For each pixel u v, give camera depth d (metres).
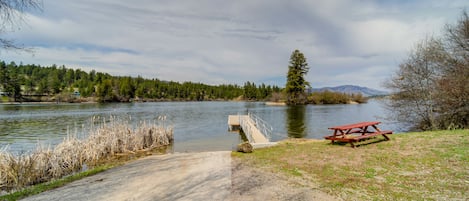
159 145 13.10
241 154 8.25
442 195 3.99
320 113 32.91
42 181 7.39
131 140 11.74
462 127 10.92
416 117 12.80
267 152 8.12
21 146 12.80
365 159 6.31
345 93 60.88
